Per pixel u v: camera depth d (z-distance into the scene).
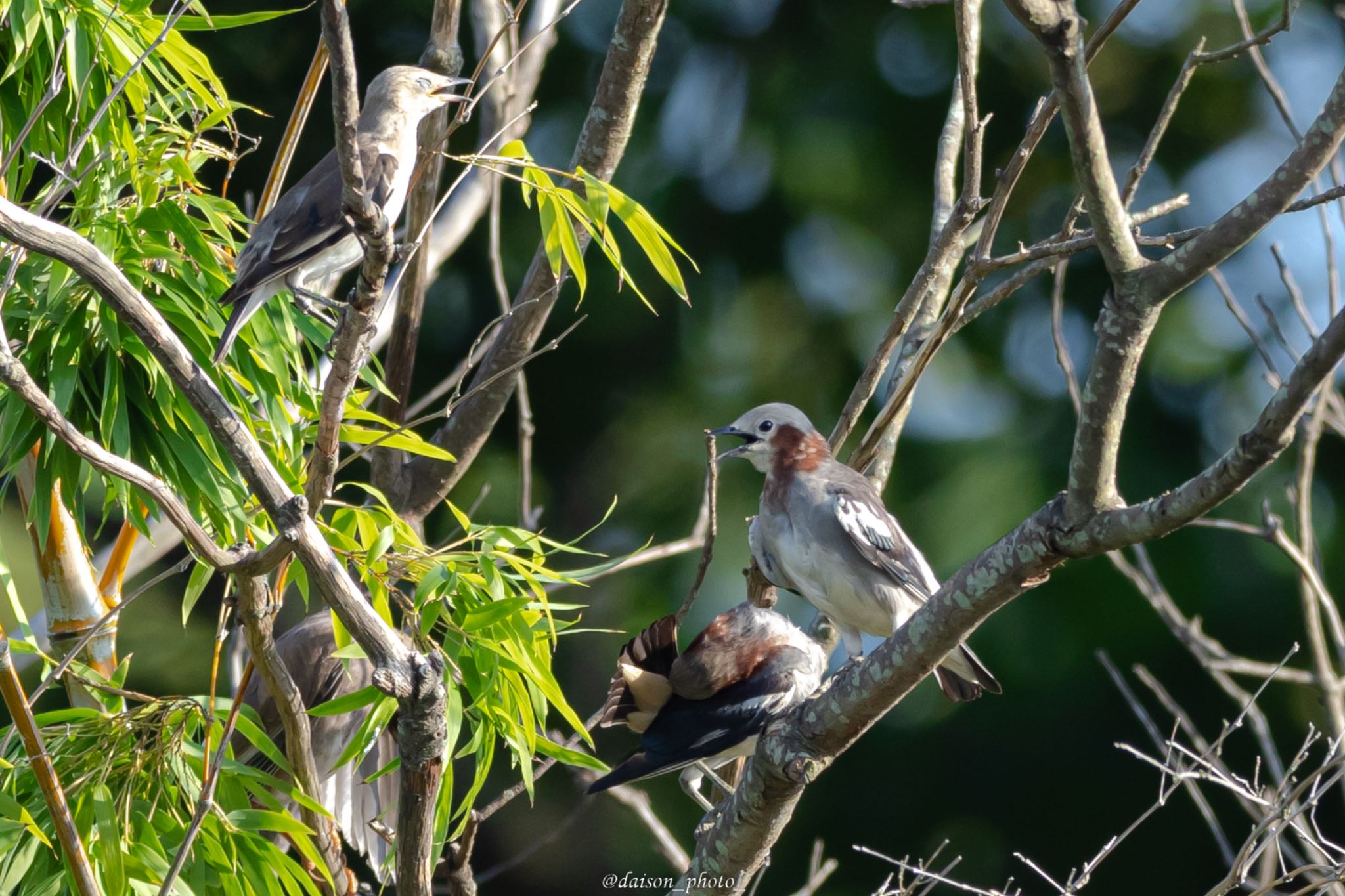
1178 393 20.91
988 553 6.93
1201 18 21.88
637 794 10.72
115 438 7.93
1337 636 9.98
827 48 22.59
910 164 22.17
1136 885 20.64
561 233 8.74
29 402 6.29
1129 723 20.31
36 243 6.46
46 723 8.27
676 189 22.11
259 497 6.82
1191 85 21.86
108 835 7.80
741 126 22.33
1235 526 10.25
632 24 10.89
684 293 8.72
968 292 9.18
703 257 22.05
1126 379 6.26
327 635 10.21
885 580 10.33
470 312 21.91
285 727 8.33
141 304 6.64
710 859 8.31
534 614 8.88
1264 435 5.86
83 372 8.22
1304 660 19.53
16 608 7.93
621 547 21.20
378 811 10.24
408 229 11.28
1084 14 22.08
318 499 7.18
